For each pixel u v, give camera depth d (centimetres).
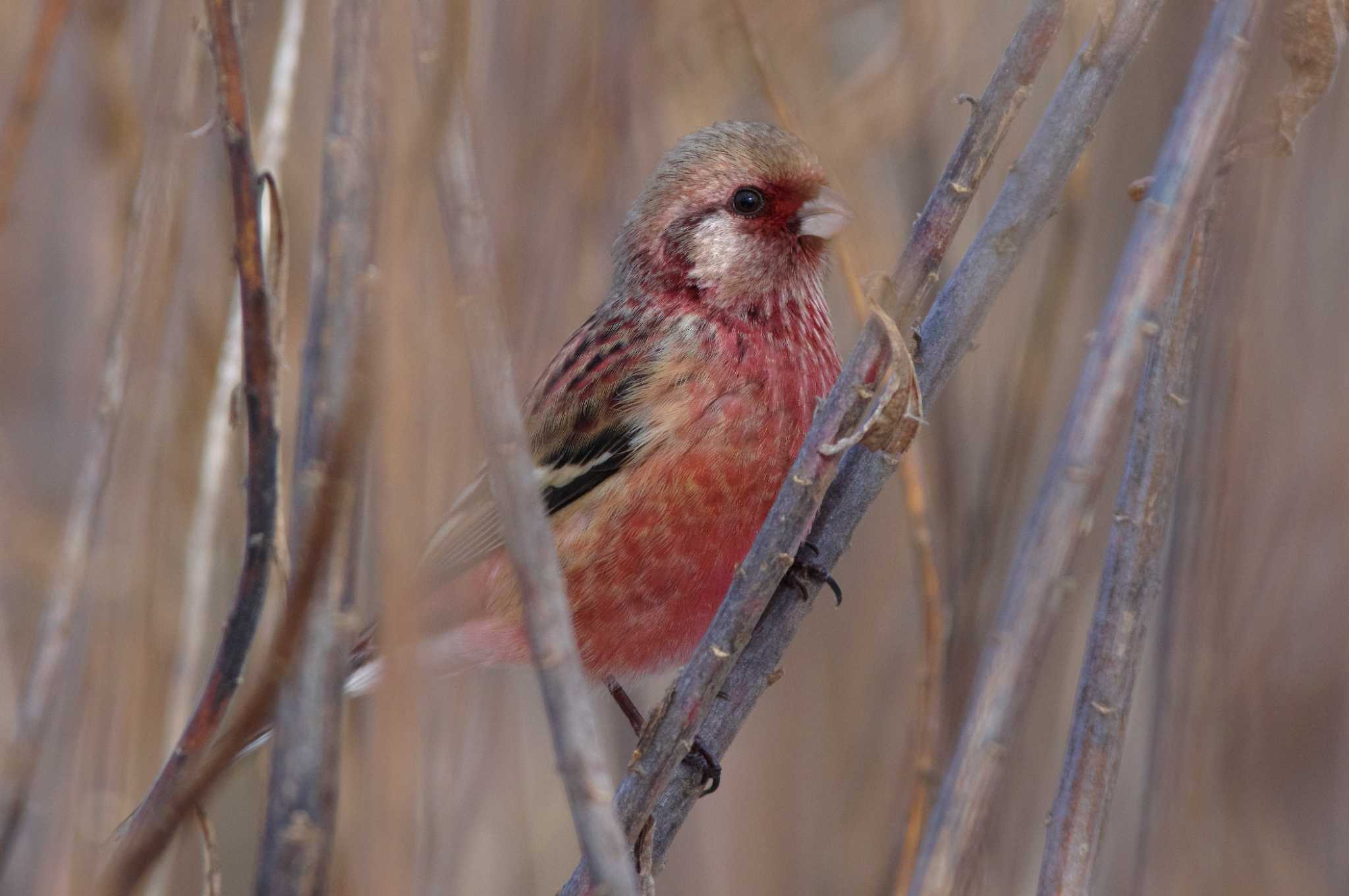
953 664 743
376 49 419
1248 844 820
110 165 796
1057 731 821
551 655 392
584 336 835
